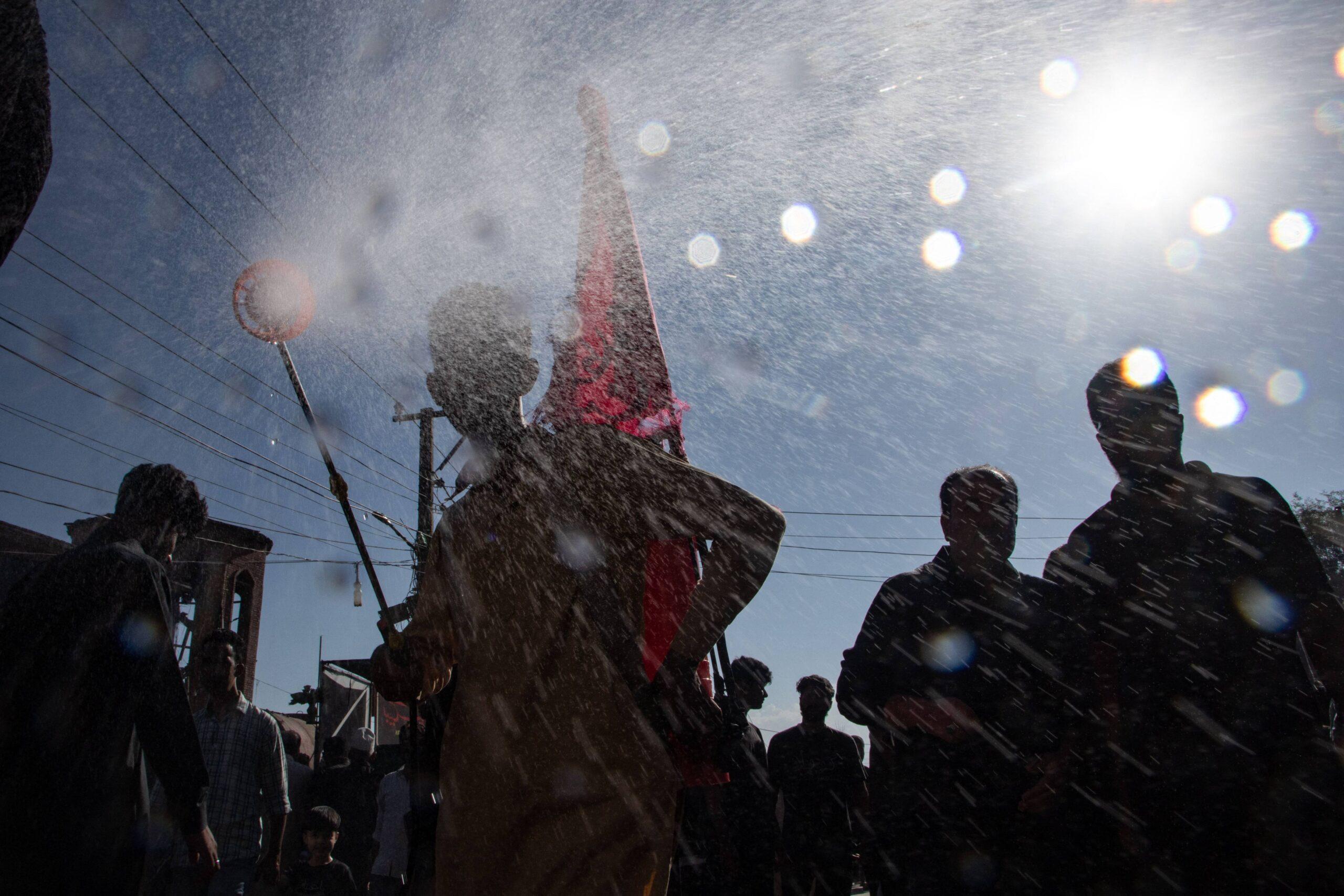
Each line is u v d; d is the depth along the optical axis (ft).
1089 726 9.49
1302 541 8.92
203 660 12.41
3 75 4.82
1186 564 9.18
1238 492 9.25
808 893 14.60
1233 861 8.33
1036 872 9.36
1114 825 9.16
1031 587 10.50
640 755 4.72
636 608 4.98
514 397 5.49
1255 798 8.32
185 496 7.59
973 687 10.07
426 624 5.52
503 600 5.10
